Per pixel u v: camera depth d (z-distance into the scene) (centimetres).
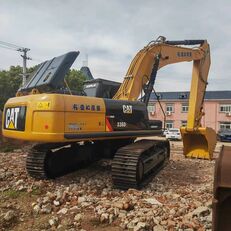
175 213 576
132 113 891
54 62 876
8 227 552
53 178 873
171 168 1134
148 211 586
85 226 541
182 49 1223
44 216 591
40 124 714
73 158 945
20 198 693
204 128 1265
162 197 712
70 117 730
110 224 550
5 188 764
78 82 3500
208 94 5656
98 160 1045
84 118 760
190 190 802
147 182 848
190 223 522
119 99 934
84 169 1016
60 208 625
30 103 736
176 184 887
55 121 705
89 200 653
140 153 779
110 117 822
